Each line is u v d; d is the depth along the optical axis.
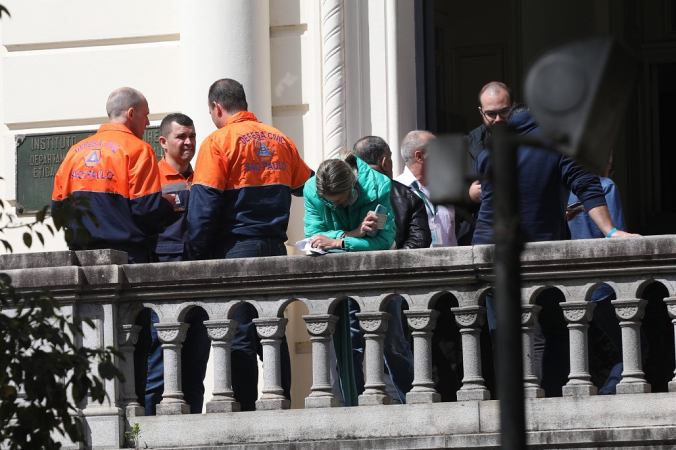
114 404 20.78
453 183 12.73
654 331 22.12
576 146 11.90
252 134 22.45
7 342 16.45
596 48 11.92
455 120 41.72
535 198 20.36
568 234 22.67
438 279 20.06
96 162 22.19
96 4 29.84
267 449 20.05
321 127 28.55
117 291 20.92
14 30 30.17
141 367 21.72
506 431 12.36
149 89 29.41
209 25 28.41
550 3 41.19
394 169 28.38
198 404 22.56
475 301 20.00
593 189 20.25
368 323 20.33
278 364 20.67
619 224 22.78
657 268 19.31
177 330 20.92
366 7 28.72
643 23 45.25
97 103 29.66
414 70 29.20
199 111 28.33
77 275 20.80
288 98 28.75
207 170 22.06
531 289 19.70
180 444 20.59
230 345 20.86
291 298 20.62
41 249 29.33
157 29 29.50
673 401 19.02
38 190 29.61
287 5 28.86
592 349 22.89
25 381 16.33
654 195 44.69
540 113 12.05
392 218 21.94
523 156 20.41
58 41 29.97
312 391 20.48
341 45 28.50
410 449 19.59
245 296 20.77
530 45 41.34
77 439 16.77
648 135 44.91
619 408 19.20
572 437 19.02
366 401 20.23
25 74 30.06
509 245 12.45
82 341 20.94
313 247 21.38
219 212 22.09
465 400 19.88
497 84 23.31
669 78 45.50
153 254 23.44
